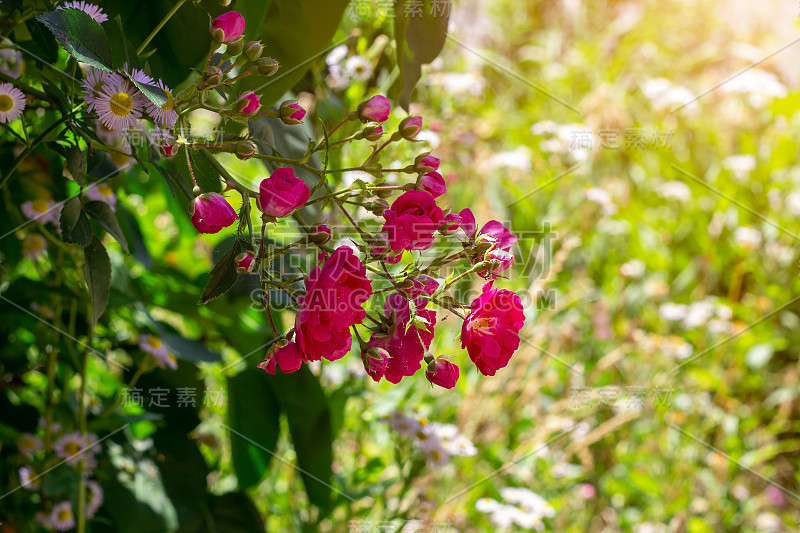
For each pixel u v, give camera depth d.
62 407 1.71
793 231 3.74
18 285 1.65
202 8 1.41
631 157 4.18
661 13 4.89
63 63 1.60
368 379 2.13
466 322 1.25
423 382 2.41
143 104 1.27
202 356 1.75
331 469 1.85
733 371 3.25
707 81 4.51
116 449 1.76
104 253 1.40
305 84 1.72
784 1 4.57
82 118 1.36
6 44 1.41
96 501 1.69
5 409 1.75
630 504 3.00
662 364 3.06
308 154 1.29
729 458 2.96
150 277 1.82
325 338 1.19
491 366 1.24
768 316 3.59
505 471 2.50
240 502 1.85
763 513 2.91
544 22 5.34
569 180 3.47
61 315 1.72
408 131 1.29
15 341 1.79
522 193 3.31
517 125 3.97
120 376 1.91
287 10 1.48
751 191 4.04
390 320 1.26
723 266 4.07
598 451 3.05
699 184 4.12
